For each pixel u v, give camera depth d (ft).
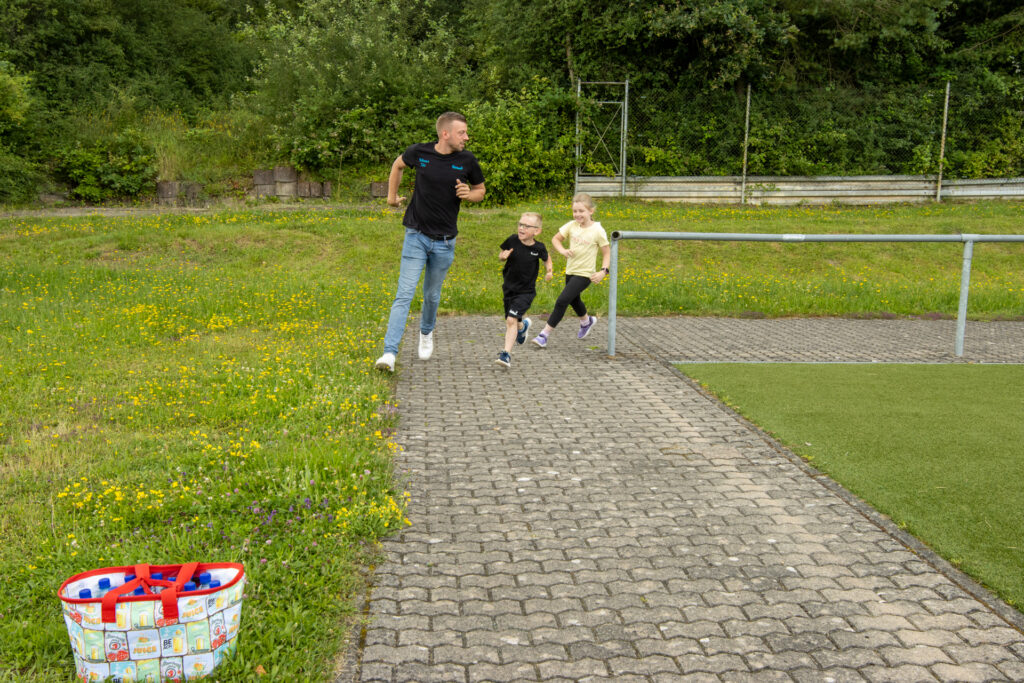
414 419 18.67
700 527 12.92
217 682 8.60
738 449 16.70
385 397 19.99
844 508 13.66
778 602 10.66
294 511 12.74
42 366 22.07
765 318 34.76
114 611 8.23
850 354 26.76
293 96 68.90
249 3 98.48
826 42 74.64
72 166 62.69
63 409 18.49
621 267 44.39
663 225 54.08
